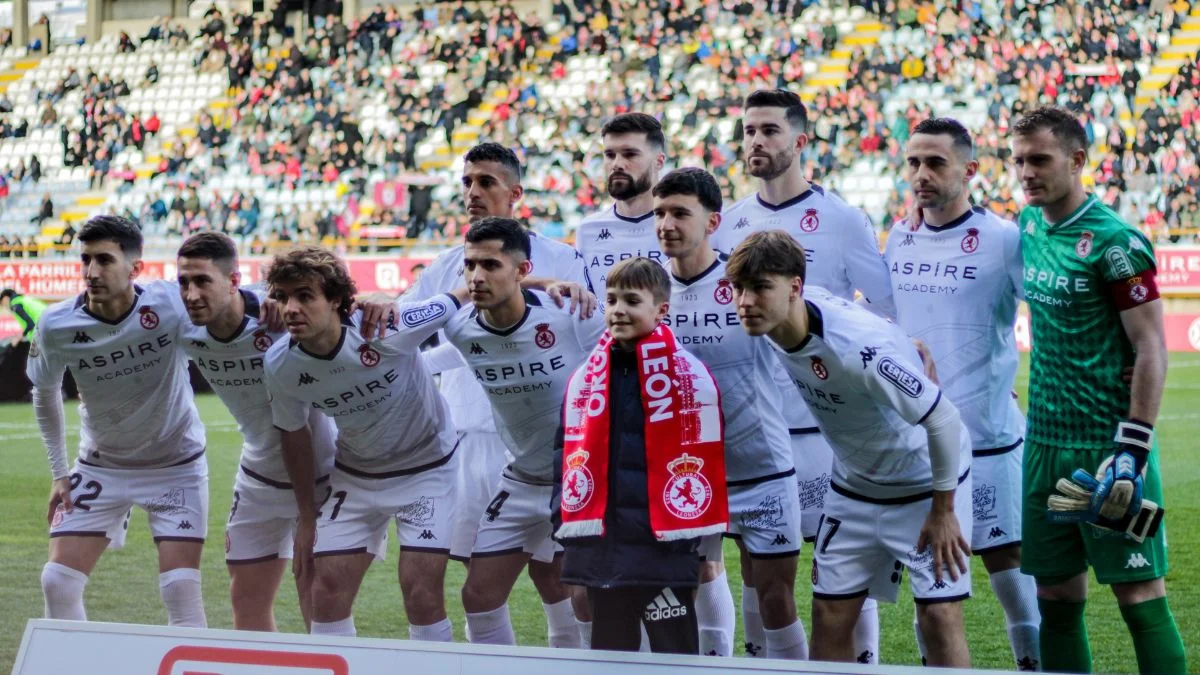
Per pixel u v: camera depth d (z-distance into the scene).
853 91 25.03
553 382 5.58
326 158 26.69
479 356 5.61
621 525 4.78
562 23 29.19
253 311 5.98
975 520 6.03
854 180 23.86
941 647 4.99
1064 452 5.23
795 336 4.80
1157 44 25.84
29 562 9.41
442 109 27.52
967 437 5.25
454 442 6.06
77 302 6.21
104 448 6.42
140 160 28.33
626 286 4.83
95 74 30.19
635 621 4.86
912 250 6.24
